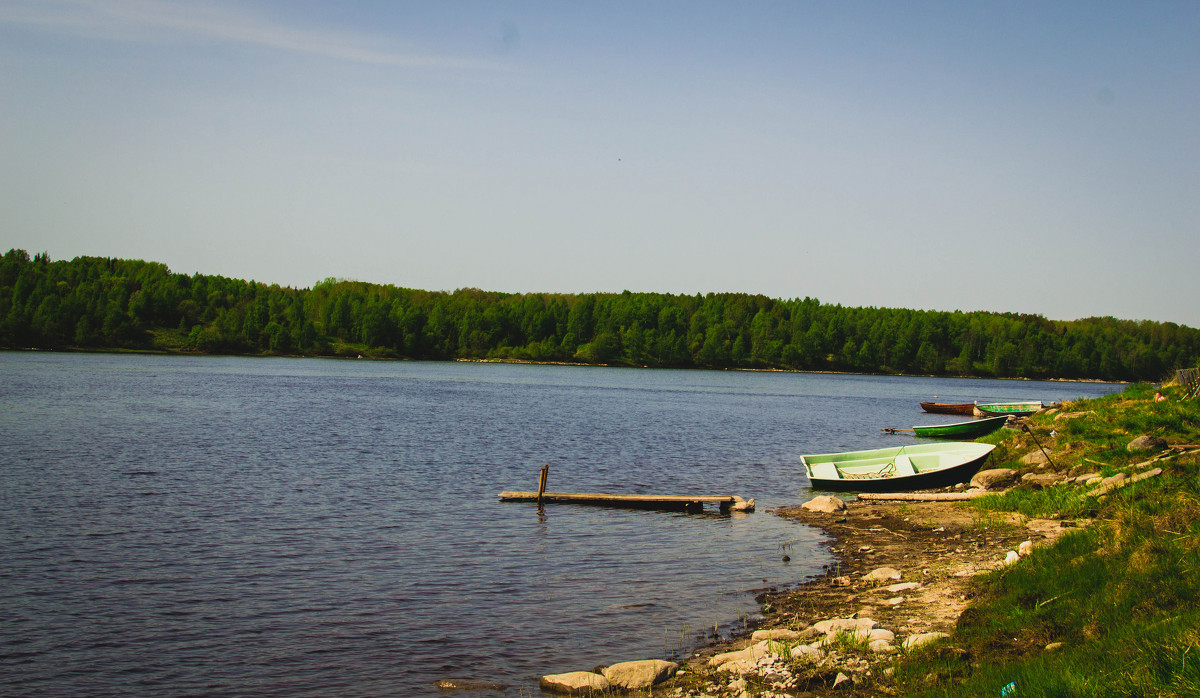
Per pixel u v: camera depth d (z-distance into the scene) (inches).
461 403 3100.4
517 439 1974.7
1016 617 467.8
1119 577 455.2
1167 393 1275.8
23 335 6122.1
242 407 2588.6
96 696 490.6
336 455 1579.7
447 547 862.5
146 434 1820.9
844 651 478.3
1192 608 386.6
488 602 668.7
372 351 7509.8
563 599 677.3
